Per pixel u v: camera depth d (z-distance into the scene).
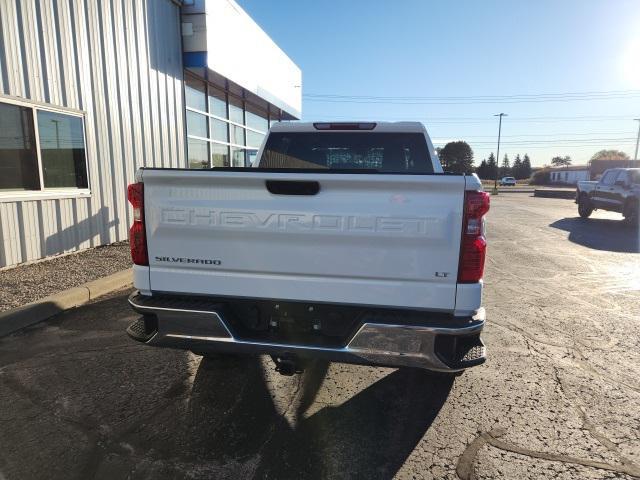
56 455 2.85
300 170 2.95
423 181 2.69
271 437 3.07
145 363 4.17
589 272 8.23
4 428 3.13
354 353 2.84
